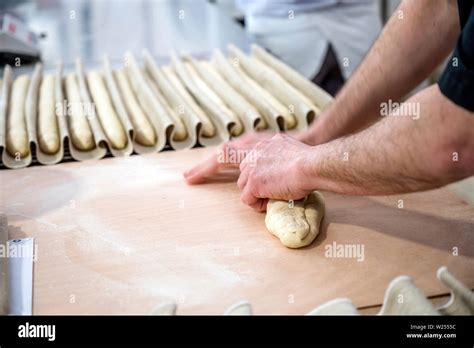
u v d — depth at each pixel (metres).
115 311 0.87
